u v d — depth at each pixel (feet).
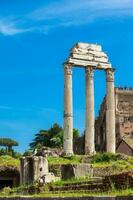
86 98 336.90
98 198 96.73
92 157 290.56
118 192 128.67
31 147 542.57
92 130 332.19
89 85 338.13
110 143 337.11
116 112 537.24
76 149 462.19
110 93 343.26
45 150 323.37
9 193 187.52
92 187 152.56
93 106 336.70
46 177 199.52
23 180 216.74
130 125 526.57
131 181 137.08
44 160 215.92
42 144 536.83
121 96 548.72
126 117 540.11
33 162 214.07
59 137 515.09
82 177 199.11
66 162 266.77
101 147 495.00
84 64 338.54
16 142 542.98
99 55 344.90
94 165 239.30
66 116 326.24
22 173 218.79
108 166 239.71
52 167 240.32
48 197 108.99
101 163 270.46
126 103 548.31
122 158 282.36
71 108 328.70
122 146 444.96
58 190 167.94
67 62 334.24
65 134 324.19
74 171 210.38
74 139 473.26
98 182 154.71
